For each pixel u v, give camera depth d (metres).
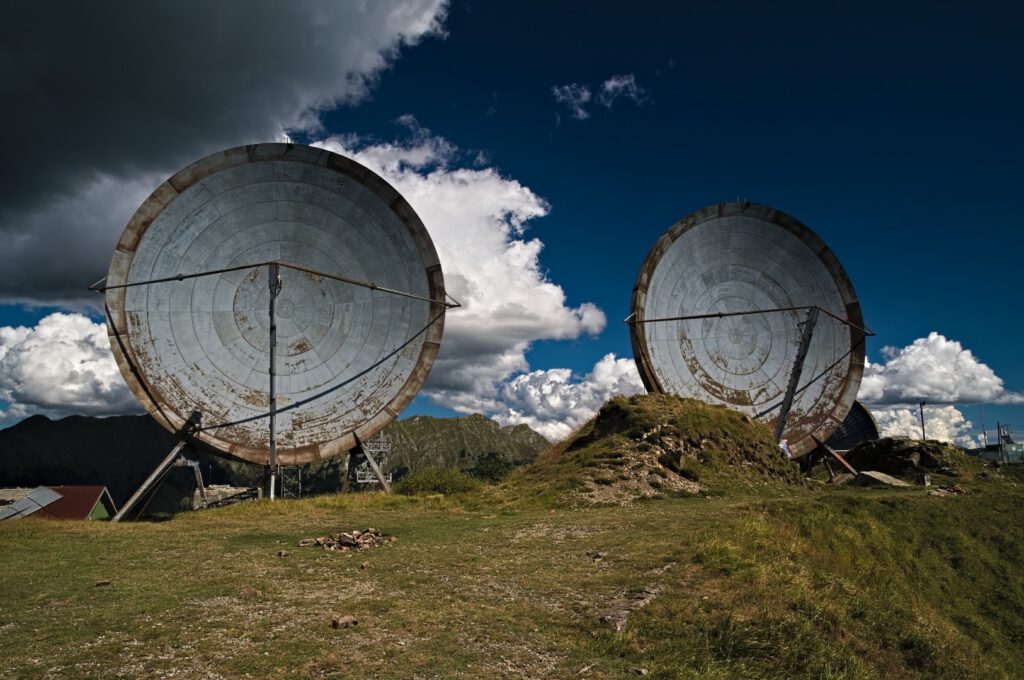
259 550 20.45
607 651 12.02
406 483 37.38
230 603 14.30
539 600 14.74
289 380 35.00
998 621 26.38
